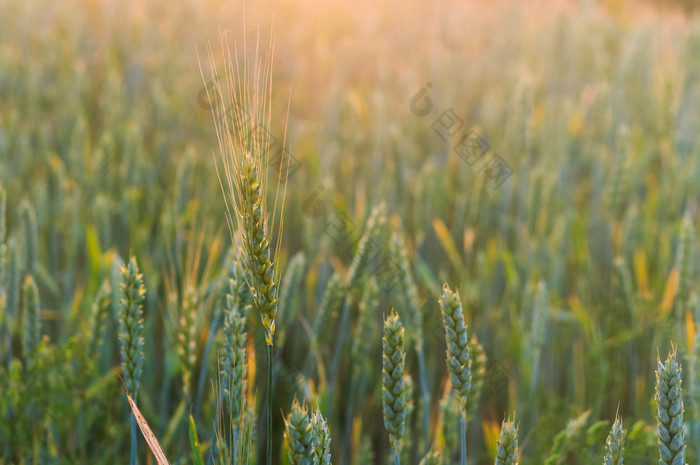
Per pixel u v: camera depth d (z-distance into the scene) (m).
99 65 3.03
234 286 0.94
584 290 1.80
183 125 2.47
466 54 3.65
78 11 3.70
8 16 3.58
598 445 1.16
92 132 2.42
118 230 1.81
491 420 1.49
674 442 0.83
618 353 1.46
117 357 1.37
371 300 1.18
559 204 1.75
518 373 1.46
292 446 0.82
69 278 1.52
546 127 2.19
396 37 3.90
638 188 2.21
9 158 2.05
